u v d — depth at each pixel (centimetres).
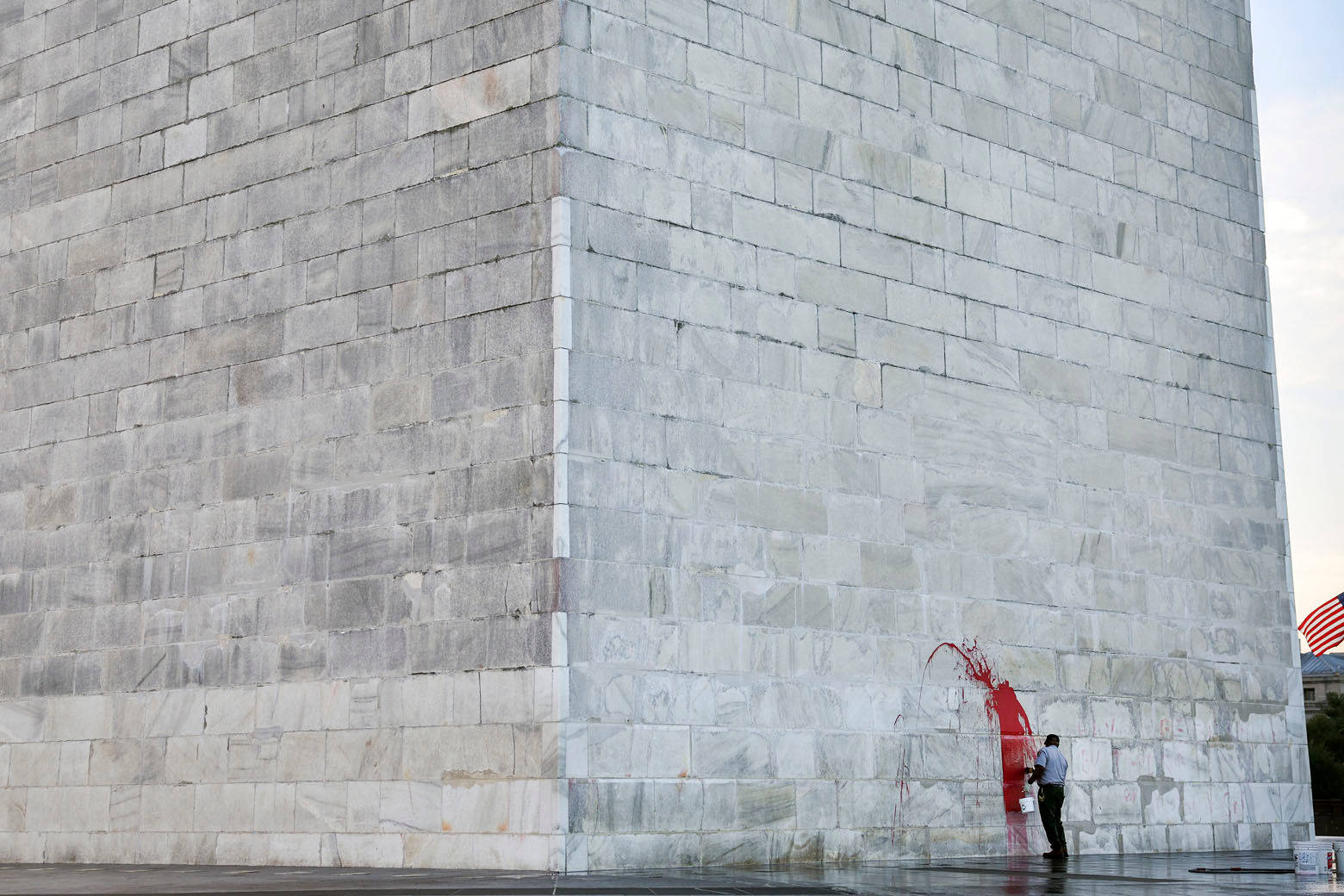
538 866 2116
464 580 2255
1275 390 3262
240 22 2667
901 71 2720
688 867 2231
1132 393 2983
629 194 2327
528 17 2328
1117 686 2855
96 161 2808
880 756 2492
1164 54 3181
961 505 2673
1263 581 3155
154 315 2683
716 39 2472
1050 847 2616
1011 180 2853
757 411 2427
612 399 2258
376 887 1853
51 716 2675
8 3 2992
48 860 2625
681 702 2266
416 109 2431
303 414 2472
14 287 2880
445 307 2347
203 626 2523
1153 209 3092
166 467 2617
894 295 2641
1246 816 3023
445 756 2231
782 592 2412
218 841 2439
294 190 2548
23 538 2773
